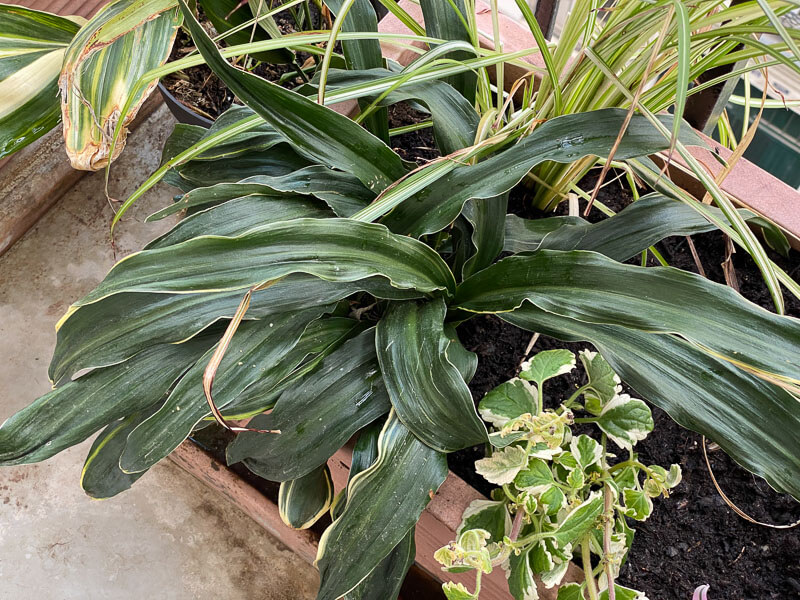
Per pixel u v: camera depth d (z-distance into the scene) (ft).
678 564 1.83
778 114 2.76
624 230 1.77
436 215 1.64
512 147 1.65
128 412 1.67
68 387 1.67
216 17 2.30
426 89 1.87
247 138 1.94
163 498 3.08
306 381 1.66
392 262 1.51
